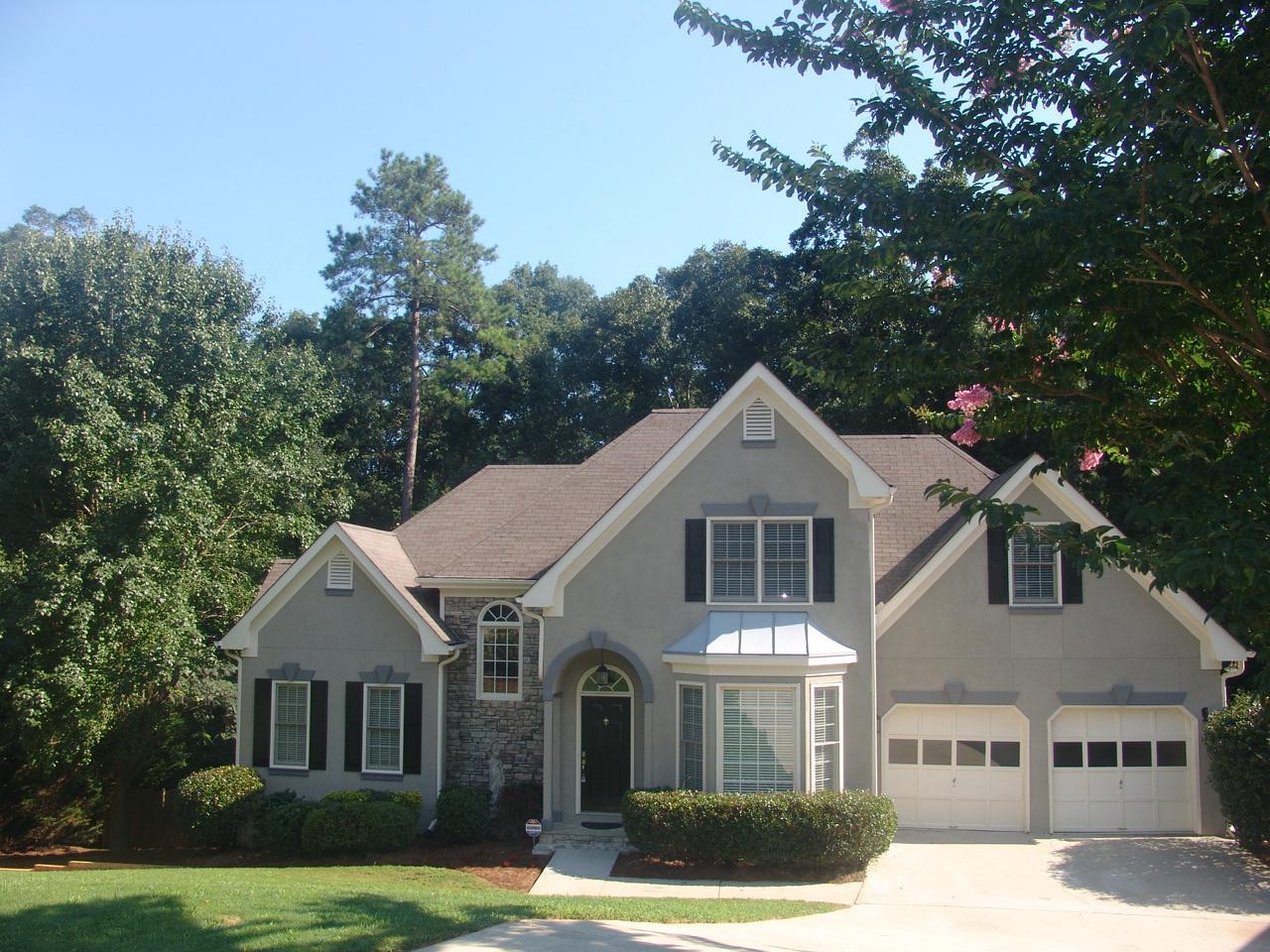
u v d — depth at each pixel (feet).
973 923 51.29
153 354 85.97
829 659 66.69
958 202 34.09
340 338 161.79
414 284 161.79
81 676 73.41
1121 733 71.97
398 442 178.60
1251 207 28.43
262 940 40.50
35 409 82.69
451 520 89.76
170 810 89.66
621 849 68.23
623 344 170.19
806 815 61.21
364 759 76.79
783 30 35.29
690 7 35.53
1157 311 29.94
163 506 79.25
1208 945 47.70
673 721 69.51
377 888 54.80
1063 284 30.73
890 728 73.31
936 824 72.43
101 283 82.89
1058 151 32.09
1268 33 27.76
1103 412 32.83
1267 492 25.57
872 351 36.60
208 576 91.56
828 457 70.44
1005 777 72.38
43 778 91.86
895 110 34.35
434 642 75.41
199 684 90.22
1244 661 70.49
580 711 75.15
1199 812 70.69
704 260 176.76
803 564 70.38
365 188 165.58
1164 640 71.41
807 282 140.46
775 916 50.85
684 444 71.41
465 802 71.72
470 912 47.19
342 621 78.13
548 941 42.29
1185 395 32.30
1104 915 53.01
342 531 77.87
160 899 46.80
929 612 73.00
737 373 153.28
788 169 36.58
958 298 34.63
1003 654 72.23
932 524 79.51
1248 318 30.32
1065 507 71.36
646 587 71.15
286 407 102.73
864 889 58.39
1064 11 31.53
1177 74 29.04
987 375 34.83
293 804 72.69
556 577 71.61
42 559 76.74
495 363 168.86
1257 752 63.77
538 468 95.96
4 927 41.78
